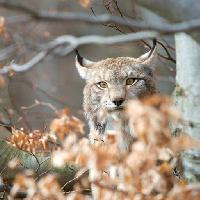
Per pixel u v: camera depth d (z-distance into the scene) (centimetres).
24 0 2502
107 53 2528
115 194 977
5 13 1945
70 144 984
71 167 1298
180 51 1149
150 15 1080
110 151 953
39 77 2372
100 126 1354
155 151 923
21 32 1619
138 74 1358
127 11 1556
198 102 1124
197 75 1126
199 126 1121
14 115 1748
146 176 952
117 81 1345
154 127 866
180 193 940
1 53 1338
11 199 1052
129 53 2139
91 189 1235
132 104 871
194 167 1137
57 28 2509
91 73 1387
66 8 2114
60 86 2617
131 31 1332
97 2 1578
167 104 876
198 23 806
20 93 2181
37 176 1309
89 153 941
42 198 977
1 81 1212
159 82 1917
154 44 1408
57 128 1035
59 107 2339
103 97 1341
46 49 971
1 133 1509
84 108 1399
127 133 1281
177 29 809
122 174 970
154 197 959
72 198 1017
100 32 2450
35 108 2116
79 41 850
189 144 922
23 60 1500
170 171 1104
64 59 2800
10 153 1338
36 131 1250
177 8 881
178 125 1136
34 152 1255
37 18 784
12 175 1329
